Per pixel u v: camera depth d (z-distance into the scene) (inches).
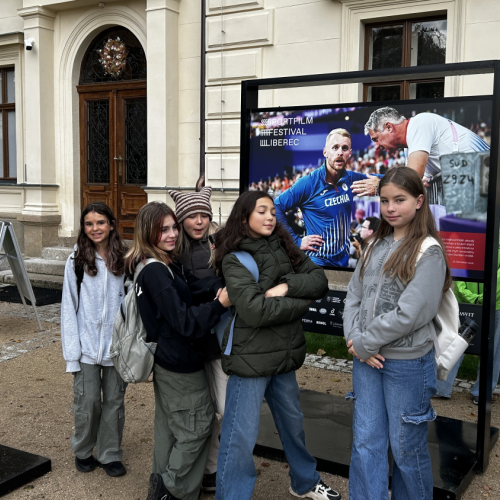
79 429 120.1
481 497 113.4
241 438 97.9
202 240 113.3
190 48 309.6
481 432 120.9
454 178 124.0
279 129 144.9
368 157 134.9
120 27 347.6
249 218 98.0
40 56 355.9
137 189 350.9
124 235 357.7
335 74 134.5
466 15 234.7
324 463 123.1
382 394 94.5
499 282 157.2
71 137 364.8
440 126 125.2
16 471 118.9
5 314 266.8
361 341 92.1
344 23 259.9
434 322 97.7
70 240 361.4
